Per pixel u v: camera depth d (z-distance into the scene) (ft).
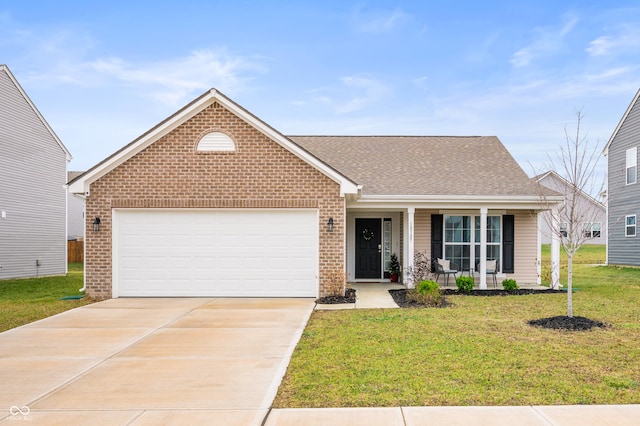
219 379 19.77
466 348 23.98
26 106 68.90
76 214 121.60
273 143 43.19
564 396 17.30
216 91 42.39
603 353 22.93
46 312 36.35
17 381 19.75
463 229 53.06
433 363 21.43
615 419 15.29
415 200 48.14
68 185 42.29
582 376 19.48
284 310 36.47
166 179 43.06
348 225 55.72
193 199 43.04
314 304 39.58
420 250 52.90
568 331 27.81
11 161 65.92
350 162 57.41
